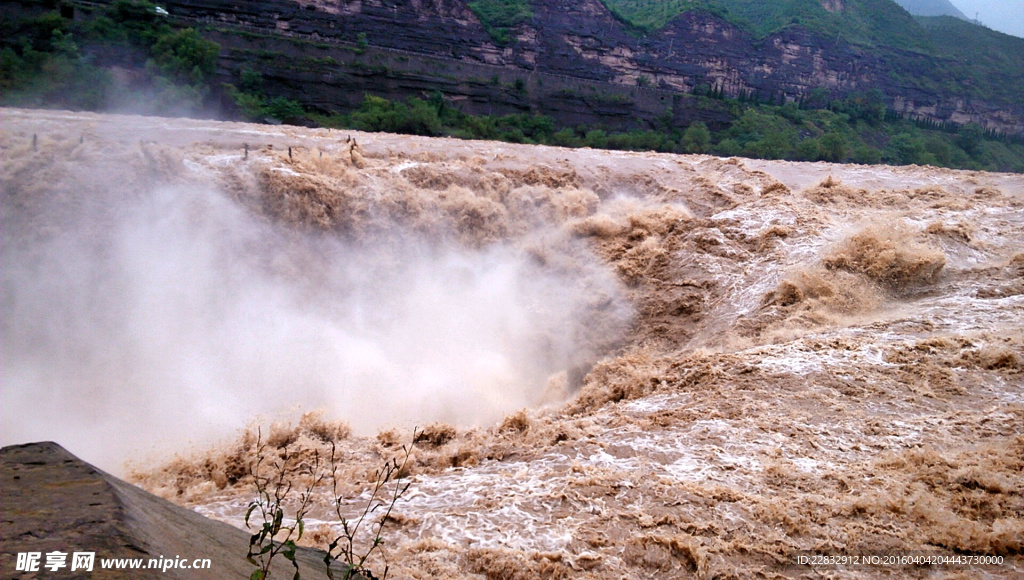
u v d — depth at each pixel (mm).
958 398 11859
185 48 52844
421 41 71625
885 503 9023
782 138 70312
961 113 99500
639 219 21875
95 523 3486
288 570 4453
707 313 18359
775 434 10844
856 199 23141
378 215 20375
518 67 76938
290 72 60656
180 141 20438
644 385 13594
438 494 9633
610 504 9148
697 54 88875
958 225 19328
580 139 67812
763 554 8211
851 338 14266
